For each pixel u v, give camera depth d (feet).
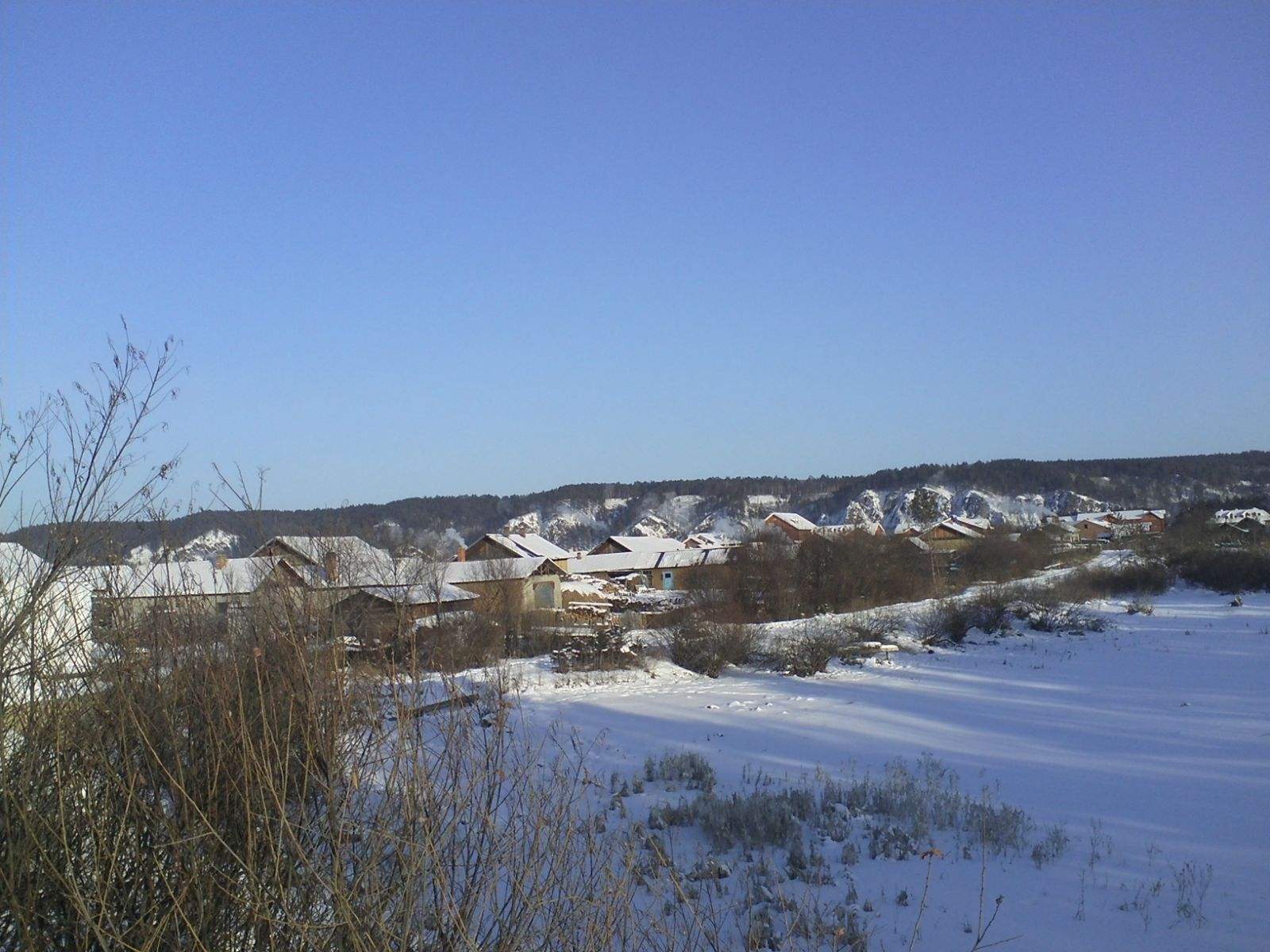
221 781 11.85
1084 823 36.81
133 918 10.96
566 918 13.03
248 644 12.62
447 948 11.78
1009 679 84.07
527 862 13.04
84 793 11.22
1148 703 68.18
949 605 125.80
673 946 15.56
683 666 92.89
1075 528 363.56
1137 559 209.97
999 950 23.95
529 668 84.07
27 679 11.55
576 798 17.72
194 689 12.27
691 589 150.82
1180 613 147.23
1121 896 28.27
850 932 24.13
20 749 11.28
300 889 11.27
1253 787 42.45
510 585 120.16
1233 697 69.51
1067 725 59.88
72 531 12.63
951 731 58.23
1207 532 223.30
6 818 10.59
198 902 10.91
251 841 10.84
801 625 111.75
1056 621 128.77
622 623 122.31
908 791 38.96
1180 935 25.25
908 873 30.17
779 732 57.31
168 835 11.00
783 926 23.81
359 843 11.81
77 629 12.21
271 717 11.94
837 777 44.32
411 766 12.30
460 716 14.06
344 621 13.50
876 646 104.99
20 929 10.19
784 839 32.63
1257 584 178.50
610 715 62.18
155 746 11.90
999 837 33.71
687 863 29.43
